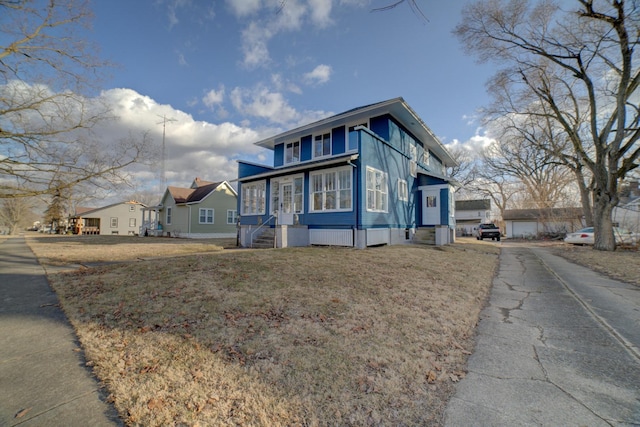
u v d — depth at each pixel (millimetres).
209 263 7523
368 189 12820
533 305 5641
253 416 2279
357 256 9328
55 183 12852
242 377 2785
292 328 3889
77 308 4547
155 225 30688
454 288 6398
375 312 4609
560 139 23594
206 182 35188
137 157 14281
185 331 3732
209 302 4715
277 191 15844
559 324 4574
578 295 6395
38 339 3561
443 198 18172
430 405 2504
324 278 6352
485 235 28953
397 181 15781
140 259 9391
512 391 2738
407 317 4504
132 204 49188
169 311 4363
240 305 4609
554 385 2842
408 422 2279
